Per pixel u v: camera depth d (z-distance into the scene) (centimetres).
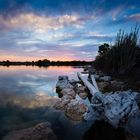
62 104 828
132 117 628
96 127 599
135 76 1494
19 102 977
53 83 1833
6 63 11250
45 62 10475
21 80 2078
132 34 1848
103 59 2773
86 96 1060
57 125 619
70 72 3362
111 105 640
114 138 532
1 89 1439
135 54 1706
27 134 521
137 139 523
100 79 1585
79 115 682
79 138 528
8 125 622
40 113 757
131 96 710
